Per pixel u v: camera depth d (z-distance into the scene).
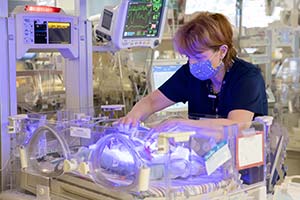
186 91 1.97
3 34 1.80
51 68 2.50
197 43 1.63
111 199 1.32
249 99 1.70
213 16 1.69
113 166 1.32
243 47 3.70
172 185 1.26
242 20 3.95
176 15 3.44
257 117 1.59
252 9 4.02
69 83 2.18
